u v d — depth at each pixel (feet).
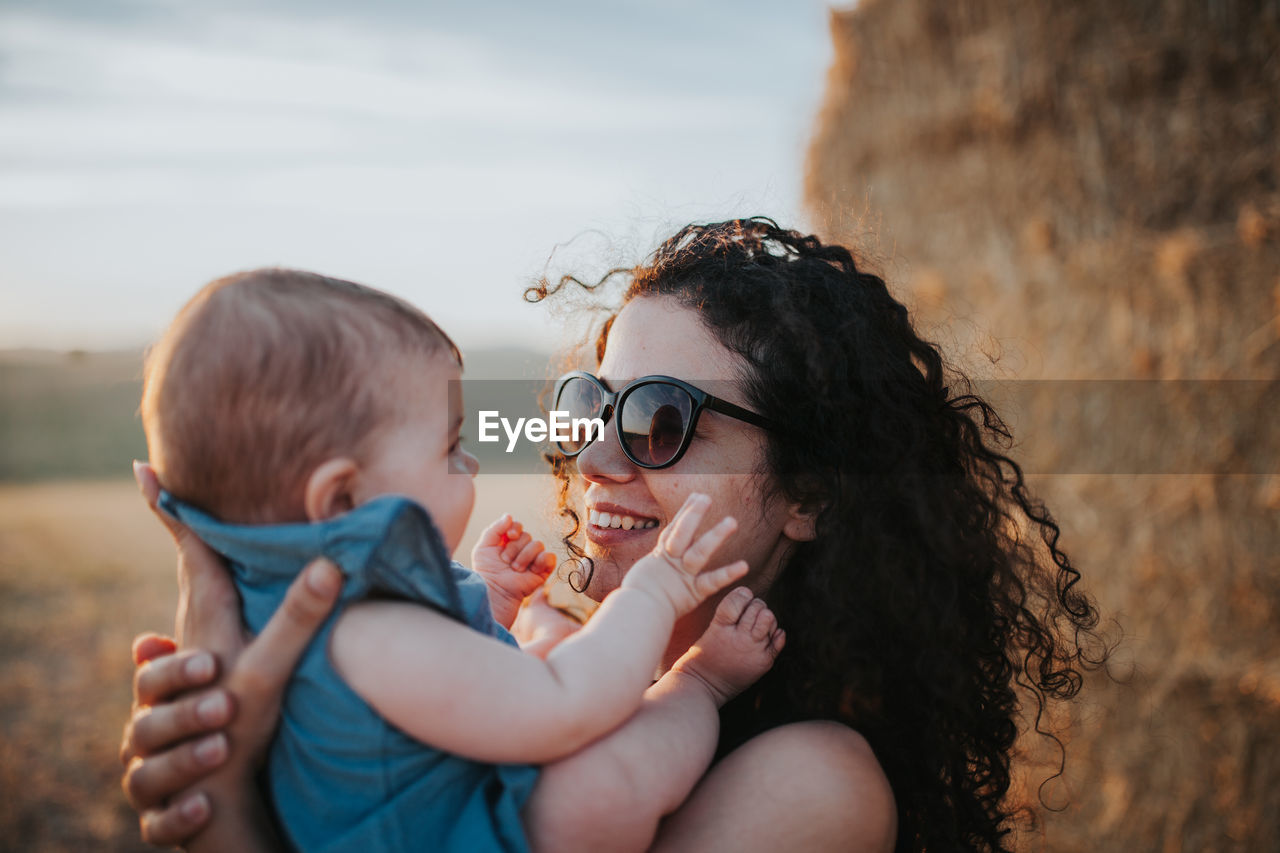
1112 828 9.13
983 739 4.73
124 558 25.68
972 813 4.48
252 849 3.34
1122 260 9.37
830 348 4.50
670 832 3.69
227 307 3.56
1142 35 9.37
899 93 11.53
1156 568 9.10
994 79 10.25
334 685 3.30
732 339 4.55
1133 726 9.14
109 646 18.30
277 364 3.45
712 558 4.49
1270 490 8.63
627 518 4.72
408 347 3.80
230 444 3.44
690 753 3.70
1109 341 9.46
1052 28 9.86
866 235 6.62
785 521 4.61
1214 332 8.91
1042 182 10.04
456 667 3.25
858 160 12.11
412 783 3.31
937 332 9.43
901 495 4.48
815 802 3.67
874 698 4.27
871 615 4.31
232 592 3.63
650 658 3.65
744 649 4.11
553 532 6.10
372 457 3.61
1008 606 4.85
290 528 3.33
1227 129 8.96
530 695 3.30
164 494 3.67
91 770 13.51
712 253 4.97
